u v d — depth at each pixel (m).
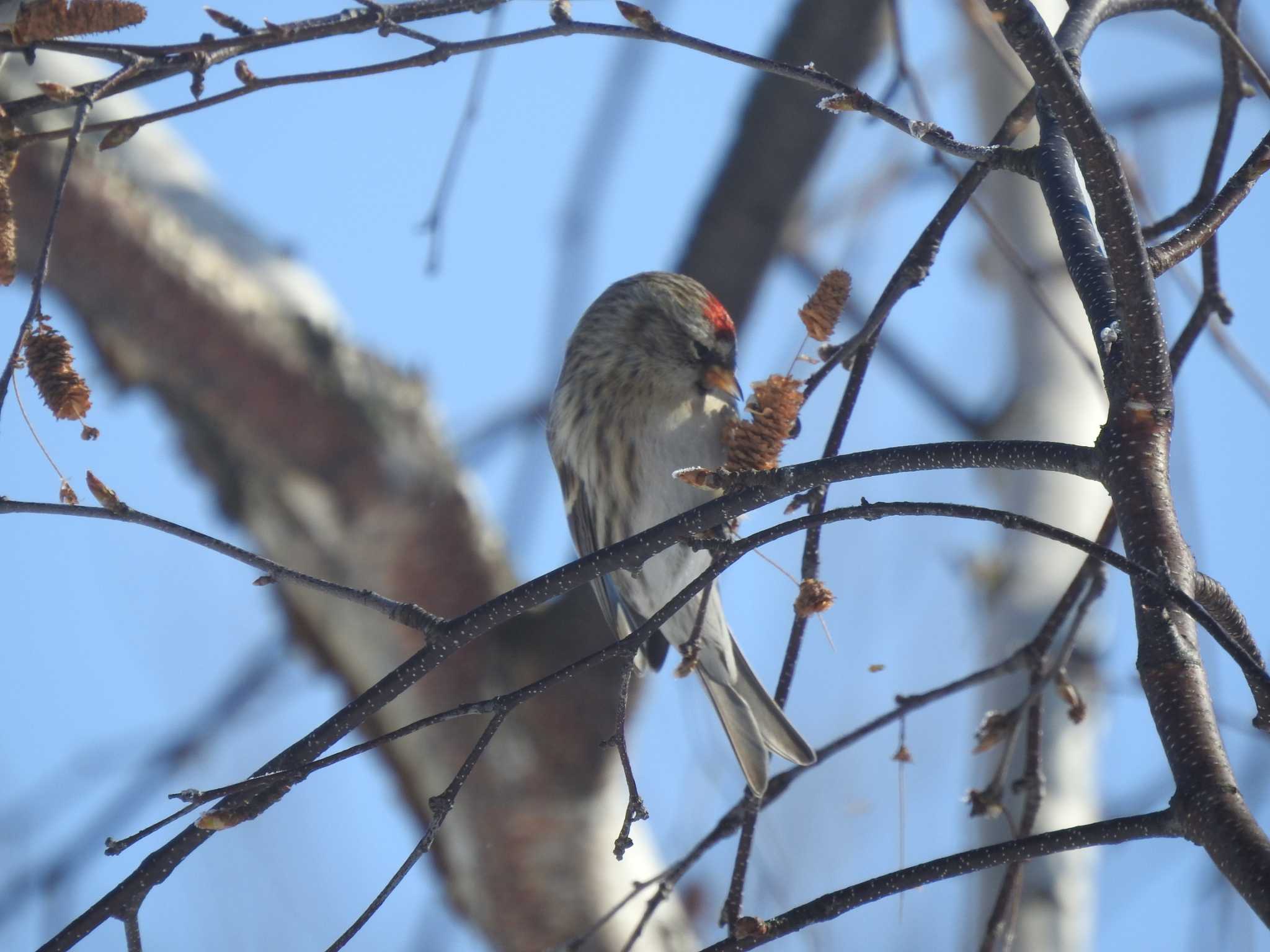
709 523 4.54
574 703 8.55
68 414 4.55
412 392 8.45
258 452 8.30
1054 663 5.94
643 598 8.23
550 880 8.55
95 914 4.44
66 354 4.61
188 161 8.35
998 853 4.01
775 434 5.06
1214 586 4.23
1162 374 4.12
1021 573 8.94
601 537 8.64
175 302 7.85
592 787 8.66
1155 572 3.92
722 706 7.84
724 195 9.28
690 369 8.35
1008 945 5.78
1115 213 3.96
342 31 5.02
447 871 8.77
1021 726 8.27
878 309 5.40
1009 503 9.25
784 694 5.13
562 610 8.69
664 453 8.38
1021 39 3.78
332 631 8.72
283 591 8.73
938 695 5.99
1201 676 3.84
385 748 8.80
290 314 8.17
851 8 9.24
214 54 4.93
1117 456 4.09
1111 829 3.82
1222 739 3.76
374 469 8.30
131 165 7.97
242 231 8.31
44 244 4.48
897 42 6.68
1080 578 5.94
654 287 8.55
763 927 4.21
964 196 5.36
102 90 4.73
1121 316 4.08
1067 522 9.10
